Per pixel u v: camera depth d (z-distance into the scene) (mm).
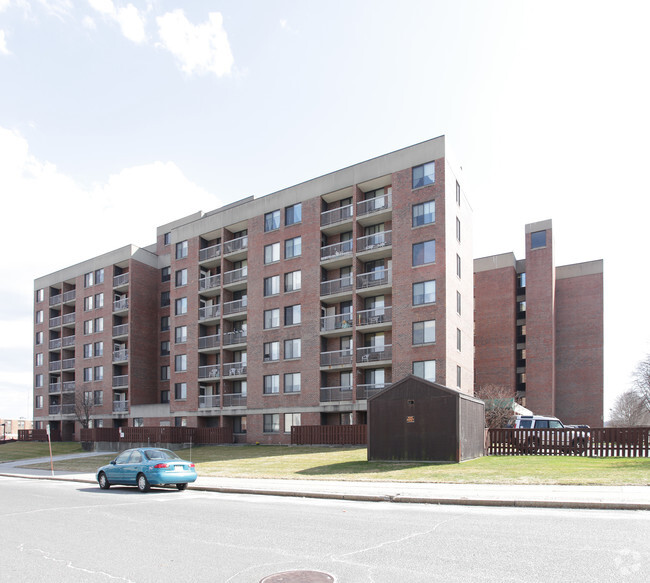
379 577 6992
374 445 23469
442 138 37844
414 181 38562
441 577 6906
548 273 57438
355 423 38125
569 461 20344
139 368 59281
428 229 37312
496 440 24625
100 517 12914
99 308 62969
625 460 20078
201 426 49562
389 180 40625
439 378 35312
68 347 66000
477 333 60375
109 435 47688
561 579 6688
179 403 51125
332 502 14609
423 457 22094
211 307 50281
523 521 10609
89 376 62938
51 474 28484
